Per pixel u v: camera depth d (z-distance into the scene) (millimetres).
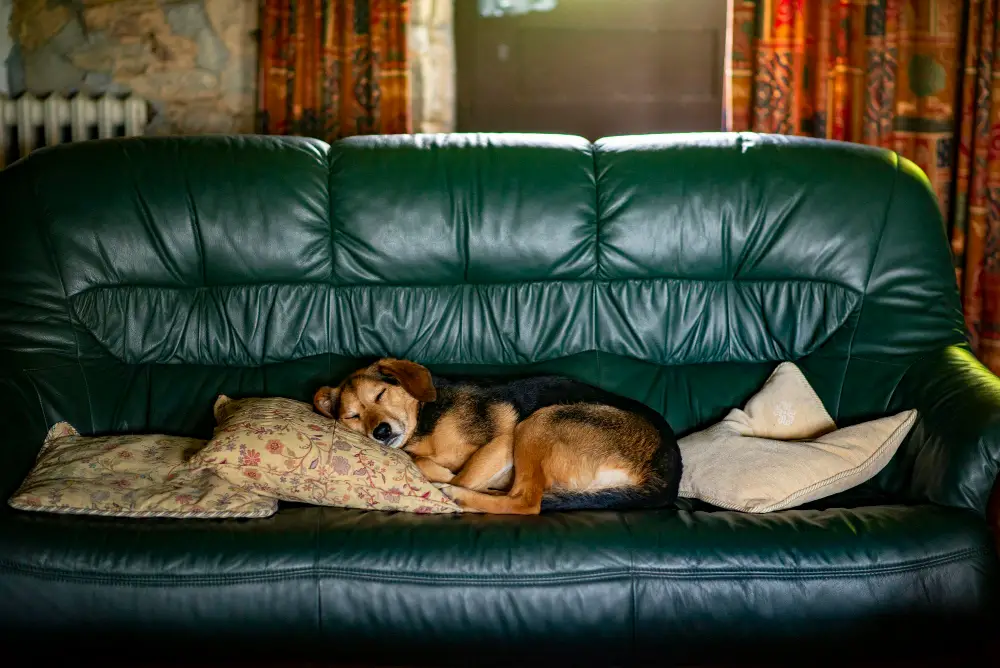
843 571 2041
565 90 3889
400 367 2533
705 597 2049
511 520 2189
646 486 2299
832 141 2912
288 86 3584
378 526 2150
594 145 2945
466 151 2881
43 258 2729
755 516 2186
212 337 2811
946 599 2051
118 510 2186
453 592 2057
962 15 3299
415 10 3730
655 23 3824
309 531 2129
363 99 3564
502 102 3906
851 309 2754
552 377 2658
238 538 2100
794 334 2775
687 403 2754
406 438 2580
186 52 3846
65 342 2701
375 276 2828
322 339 2836
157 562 2061
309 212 2814
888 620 2045
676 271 2812
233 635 2082
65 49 3848
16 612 2066
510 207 2809
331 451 2256
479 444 2529
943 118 3322
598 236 2822
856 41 3352
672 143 2889
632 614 2062
